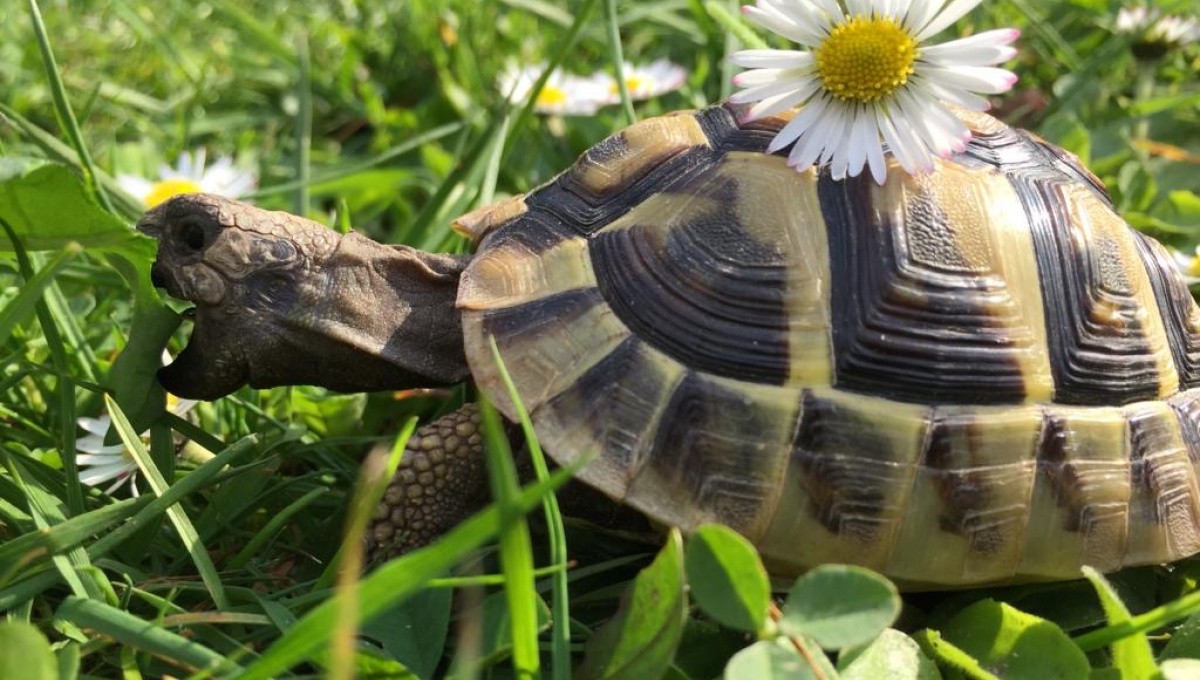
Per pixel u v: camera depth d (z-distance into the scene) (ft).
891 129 0.35
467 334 0.35
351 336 0.37
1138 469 0.35
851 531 0.33
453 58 0.83
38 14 0.48
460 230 0.40
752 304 0.34
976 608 0.33
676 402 0.33
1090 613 0.35
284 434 0.41
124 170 0.64
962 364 0.34
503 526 0.24
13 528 0.36
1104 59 0.68
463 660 0.25
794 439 0.33
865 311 0.34
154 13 0.90
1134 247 0.38
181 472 0.41
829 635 0.26
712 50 0.74
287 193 0.65
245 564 0.36
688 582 0.27
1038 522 0.34
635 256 0.35
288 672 0.30
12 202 0.35
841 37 0.35
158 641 0.28
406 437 0.31
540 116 0.71
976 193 0.36
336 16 0.92
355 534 0.27
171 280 0.37
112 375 0.38
